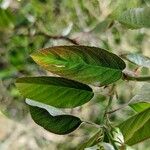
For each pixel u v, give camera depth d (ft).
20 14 2.43
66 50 0.67
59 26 2.63
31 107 0.73
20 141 3.05
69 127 0.75
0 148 3.03
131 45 2.69
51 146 2.98
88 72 0.69
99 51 0.68
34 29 2.46
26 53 2.60
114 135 0.73
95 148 0.69
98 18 2.45
